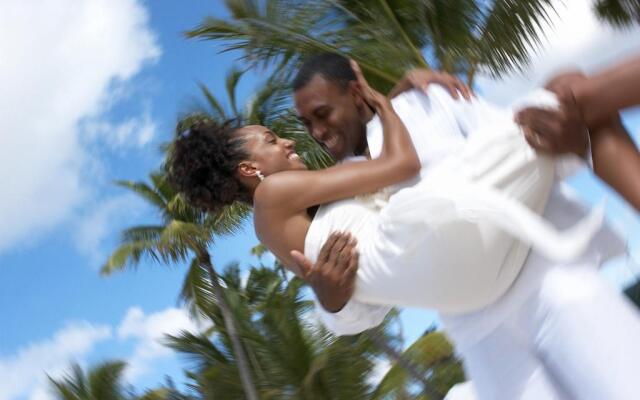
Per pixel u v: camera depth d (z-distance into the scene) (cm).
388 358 1564
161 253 1947
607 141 208
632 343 206
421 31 954
